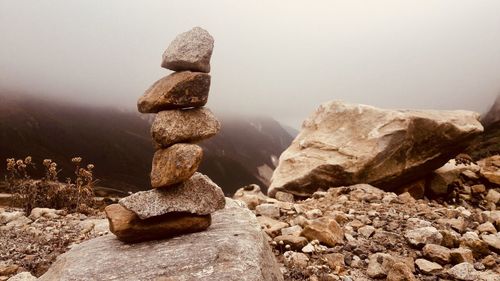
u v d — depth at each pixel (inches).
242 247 41.7
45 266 62.4
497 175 120.6
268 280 40.4
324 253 62.0
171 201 45.2
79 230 81.2
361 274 56.6
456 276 55.1
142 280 37.4
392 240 66.6
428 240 63.8
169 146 45.7
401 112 115.0
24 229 82.7
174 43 48.3
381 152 109.1
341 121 125.0
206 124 47.1
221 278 37.3
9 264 63.2
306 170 115.0
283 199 114.7
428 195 121.1
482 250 63.0
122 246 45.0
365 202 92.3
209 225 48.2
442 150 115.8
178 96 45.3
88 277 38.0
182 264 39.2
